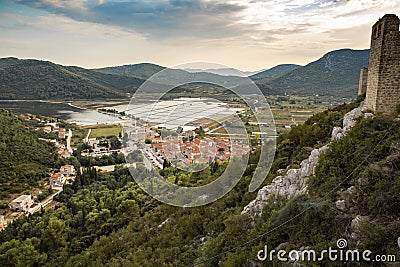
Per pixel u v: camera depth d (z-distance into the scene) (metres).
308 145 20.14
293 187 14.77
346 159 12.88
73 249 26.86
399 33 14.69
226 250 13.58
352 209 10.27
